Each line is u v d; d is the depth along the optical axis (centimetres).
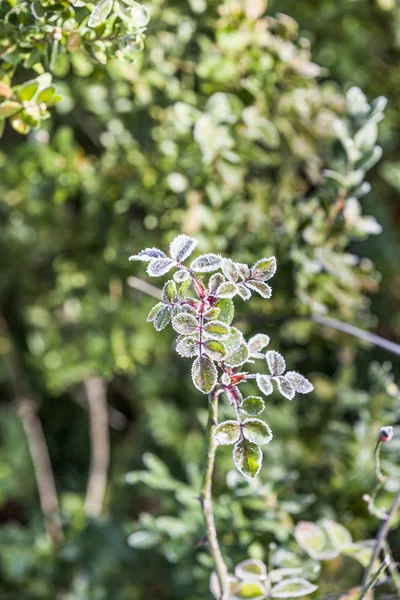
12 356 189
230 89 125
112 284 148
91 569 150
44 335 170
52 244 156
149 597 157
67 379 166
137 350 151
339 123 113
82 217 152
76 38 94
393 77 151
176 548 115
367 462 117
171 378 169
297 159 134
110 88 132
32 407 187
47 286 177
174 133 128
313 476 126
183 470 163
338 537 103
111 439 198
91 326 153
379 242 163
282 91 128
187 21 125
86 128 156
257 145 137
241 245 124
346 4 147
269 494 111
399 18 144
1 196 153
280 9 145
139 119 132
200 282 83
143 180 133
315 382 134
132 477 116
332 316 129
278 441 128
